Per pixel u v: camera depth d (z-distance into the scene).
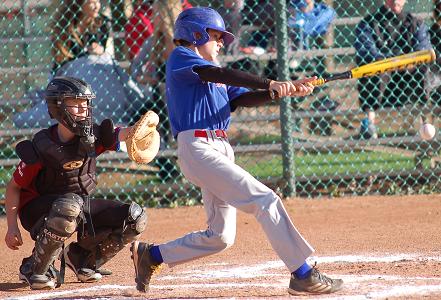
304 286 14.09
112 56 30.91
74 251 17.22
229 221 14.92
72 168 15.88
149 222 26.34
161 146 30.25
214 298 14.64
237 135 34.25
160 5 30.28
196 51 15.40
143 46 30.95
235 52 32.34
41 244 15.94
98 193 28.97
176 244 15.12
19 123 30.38
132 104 30.70
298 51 32.28
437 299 13.84
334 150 33.84
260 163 32.88
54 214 15.47
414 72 31.50
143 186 29.17
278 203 14.04
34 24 34.44
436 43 31.66
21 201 16.39
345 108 34.88
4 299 15.62
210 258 20.23
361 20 31.31
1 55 34.25
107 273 18.22
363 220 25.42
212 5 35.00
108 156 30.00
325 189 30.34
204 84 14.79
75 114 15.36
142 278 15.37
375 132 31.42
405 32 31.05
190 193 29.50
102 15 31.42
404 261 18.62
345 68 36.25
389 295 14.30
